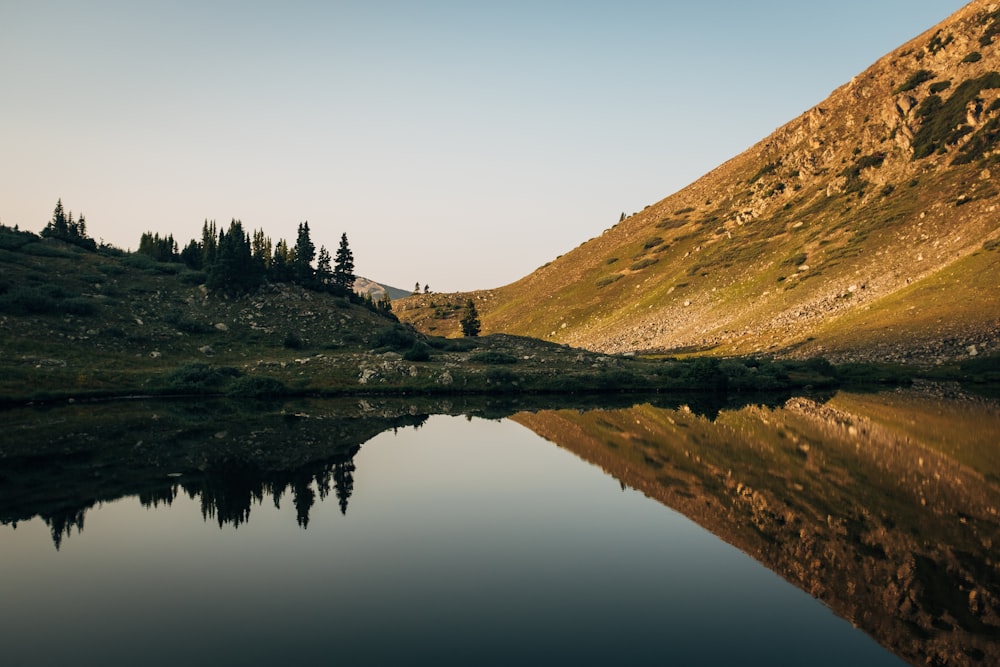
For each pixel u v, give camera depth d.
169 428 53.03
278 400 76.25
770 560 22.14
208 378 80.81
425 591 19.86
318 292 140.00
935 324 101.62
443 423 57.62
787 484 33.09
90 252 135.62
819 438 47.22
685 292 195.88
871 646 15.81
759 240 198.38
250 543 24.61
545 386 86.81
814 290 144.25
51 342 85.50
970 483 32.75
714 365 90.06
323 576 21.20
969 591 19.09
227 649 15.98
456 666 14.91
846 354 104.44
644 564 22.03
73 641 16.52
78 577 21.19
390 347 111.38
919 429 50.28
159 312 109.38
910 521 26.16
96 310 100.38
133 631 17.11
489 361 105.56
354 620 17.70
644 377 92.12
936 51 194.38
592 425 56.22
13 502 30.30
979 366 86.31
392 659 15.33
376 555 23.23
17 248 121.25
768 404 72.12
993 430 49.34
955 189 141.00
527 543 24.48
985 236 118.38
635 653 15.55
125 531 26.06
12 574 21.47
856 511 27.98
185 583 20.64
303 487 33.53
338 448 44.75
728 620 17.47
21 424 53.56
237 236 125.44
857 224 160.12
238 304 121.12
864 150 191.50
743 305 161.75
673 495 31.39
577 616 17.88
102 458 40.53
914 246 133.88
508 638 16.47
